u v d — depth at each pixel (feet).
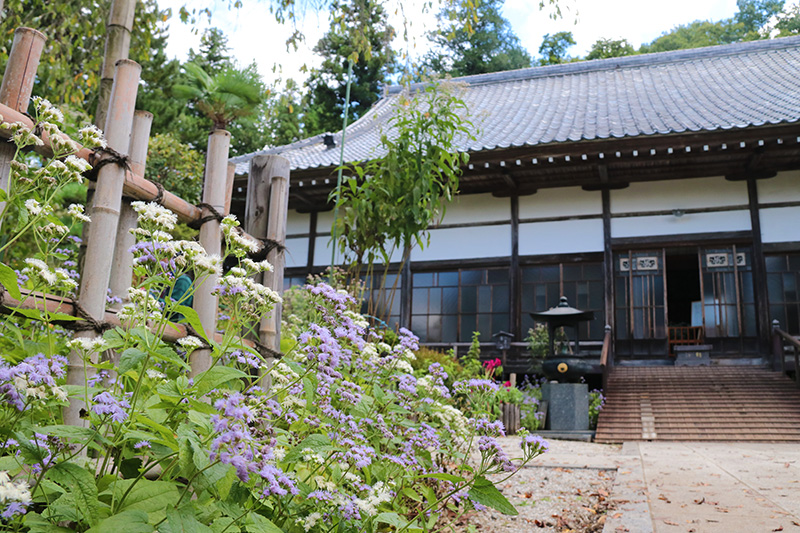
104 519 4.36
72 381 6.97
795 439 27.73
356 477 6.50
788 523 10.19
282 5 16.76
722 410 31.60
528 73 63.62
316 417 7.34
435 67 84.07
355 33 18.48
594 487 14.29
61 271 6.07
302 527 5.96
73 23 24.50
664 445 26.43
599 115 46.96
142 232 6.30
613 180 42.88
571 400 32.27
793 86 46.19
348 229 17.43
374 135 54.80
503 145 40.45
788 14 105.81
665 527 9.93
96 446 5.05
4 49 24.30
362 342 8.42
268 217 11.83
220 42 79.46
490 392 10.93
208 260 6.04
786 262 39.58
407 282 45.21
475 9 18.08
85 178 8.00
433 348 43.86
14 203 6.29
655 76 57.52
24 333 7.91
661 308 41.01
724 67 56.39
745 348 39.19
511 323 42.73
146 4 22.09
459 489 6.91
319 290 7.86
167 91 62.13
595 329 41.73
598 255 42.29
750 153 38.22
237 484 5.34
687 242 40.98
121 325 7.73
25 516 4.54
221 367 5.59
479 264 44.14
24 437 4.69
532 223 44.06
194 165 50.75
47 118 6.45
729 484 14.24
